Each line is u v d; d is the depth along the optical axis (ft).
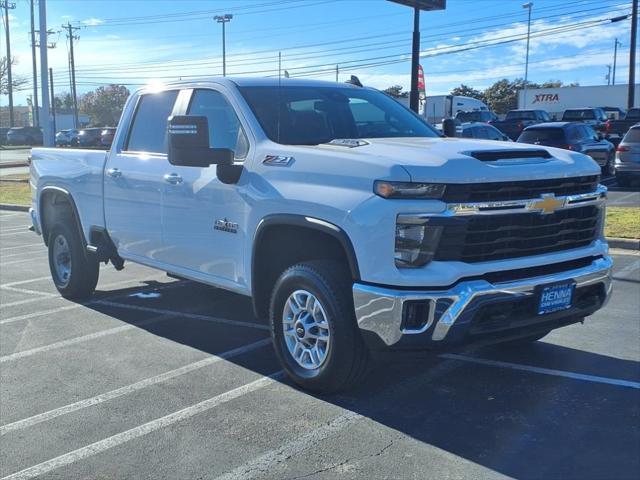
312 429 14.01
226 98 18.22
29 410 15.31
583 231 15.58
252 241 16.35
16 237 43.86
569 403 15.17
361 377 15.12
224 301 25.03
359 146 15.57
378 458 12.73
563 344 19.31
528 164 14.43
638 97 153.79
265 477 12.15
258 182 16.16
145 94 21.44
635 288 25.70
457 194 13.39
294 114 17.75
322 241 15.20
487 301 13.50
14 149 197.67
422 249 13.28
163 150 20.17
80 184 23.40
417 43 58.34
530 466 12.37
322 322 15.01
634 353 18.47
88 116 327.06
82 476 12.35
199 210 18.15
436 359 18.16
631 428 13.87
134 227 20.98
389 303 13.30
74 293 25.07
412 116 20.57
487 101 301.63
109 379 17.13
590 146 66.03
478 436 13.61
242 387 16.42
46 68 83.05
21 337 20.77
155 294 26.18
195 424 14.39
